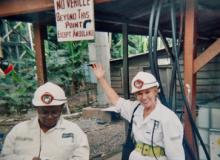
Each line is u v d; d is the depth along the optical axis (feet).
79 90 37.99
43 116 6.19
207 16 13.74
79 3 9.10
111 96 9.19
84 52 37.42
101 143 21.13
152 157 7.55
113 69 35.60
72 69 37.32
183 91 8.25
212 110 13.09
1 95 32.14
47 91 6.10
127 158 8.50
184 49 8.45
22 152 6.52
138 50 42.65
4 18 12.57
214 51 8.13
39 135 6.51
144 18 14.88
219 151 12.77
